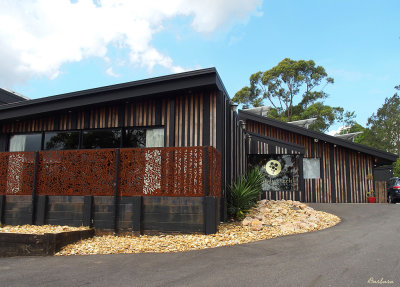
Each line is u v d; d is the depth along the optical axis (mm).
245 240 5766
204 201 6074
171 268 4184
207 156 6172
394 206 11922
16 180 7188
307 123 18703
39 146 9609
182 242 5598
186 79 7637
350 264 4148
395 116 36375
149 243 5641
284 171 14125
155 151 6398
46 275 4066
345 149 15320
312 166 15312
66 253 5328
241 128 11492
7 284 3740
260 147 13211
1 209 7129
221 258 4609
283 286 3346
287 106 31703
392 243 5457
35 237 5395
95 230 6488
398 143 35875
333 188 15078
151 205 6297
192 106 8039
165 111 8297
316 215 8625
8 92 11773
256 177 10227
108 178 6570
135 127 8609
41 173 7020
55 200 6840
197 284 3496
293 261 4348
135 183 6418
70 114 9297
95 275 3984
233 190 8039
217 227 6281
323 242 5570
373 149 14859
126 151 6539
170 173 6281
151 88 7961
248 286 3373
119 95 8242
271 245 5375
